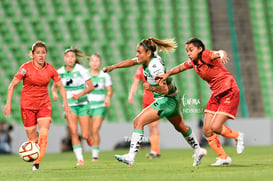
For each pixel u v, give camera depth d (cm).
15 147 6919
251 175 2220
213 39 9319
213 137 2948
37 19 8944
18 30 8788
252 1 9750
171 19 9350
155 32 9181
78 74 3869
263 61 9206
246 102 8694
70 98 3928
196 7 9538
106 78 4453
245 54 9244
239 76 8975
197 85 8525
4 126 6781
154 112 2855
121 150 6906
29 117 3027
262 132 7612
